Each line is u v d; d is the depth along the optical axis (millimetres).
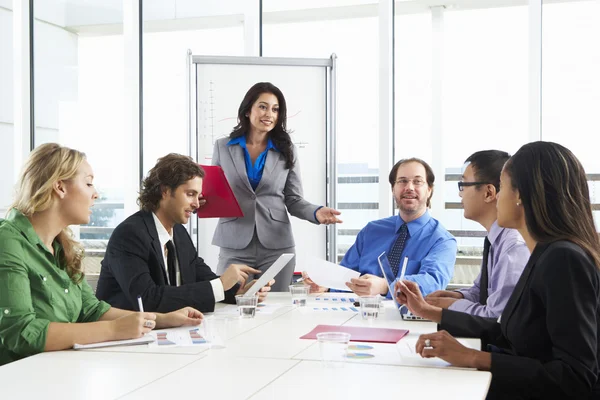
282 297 3117
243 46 5320
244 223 3879
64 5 5535
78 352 1892
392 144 4996
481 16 4801
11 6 5398
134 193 5410
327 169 4730
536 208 1765
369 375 1631
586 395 1616
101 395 1463
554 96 4652
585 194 1779
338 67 5066
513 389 1707
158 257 2697
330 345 1781
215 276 3090
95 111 5527
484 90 4816
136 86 5418
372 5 5008
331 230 4684
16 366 1730
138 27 5422
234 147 3891
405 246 3254
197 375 1631
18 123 5430
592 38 4559
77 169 2146
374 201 5012
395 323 2395
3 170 5375
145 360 1790
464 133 4863
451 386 1531
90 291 2398
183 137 5414
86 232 5523
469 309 2432
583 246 1711
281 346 1976
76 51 5559
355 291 2811
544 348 1730
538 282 1705
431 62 4914
